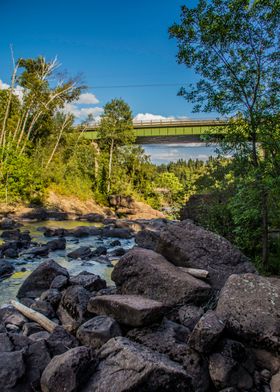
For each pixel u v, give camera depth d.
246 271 7.98
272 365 5.14
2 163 34.50
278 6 9.61
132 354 4.58
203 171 14.66
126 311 5.79
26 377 4.71
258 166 10.33
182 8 10.45
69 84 40.94
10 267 12.52
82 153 50.62
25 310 7.46
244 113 10.75
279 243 11.47
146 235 19.47
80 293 7.32
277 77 10.36
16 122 42.66
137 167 54.81
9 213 31.38
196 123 49.75
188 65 11.02
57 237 21.94
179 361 5.08
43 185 39.12
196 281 6.98
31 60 38.94
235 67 10.51
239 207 11.16
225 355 4.98
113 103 48.00
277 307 5.63
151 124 51.91
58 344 5.46
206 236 8.43
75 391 4.30
